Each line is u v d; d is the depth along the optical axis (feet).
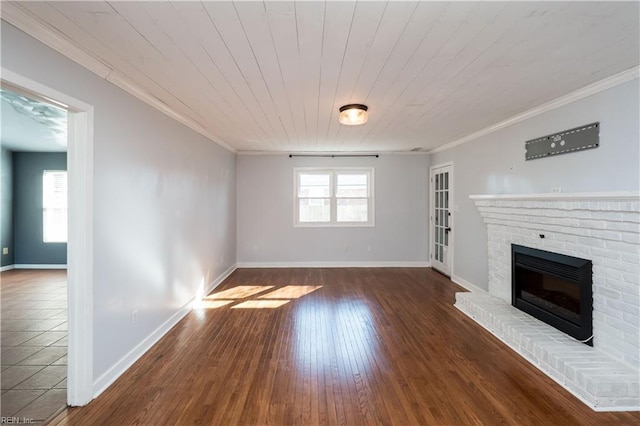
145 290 9.63
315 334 10.78
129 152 8.77
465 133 15.07
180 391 7.56
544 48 6.60
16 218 20.98
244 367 8.64
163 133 10.75
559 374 7.88
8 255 20.71
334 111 11.30
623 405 6.86
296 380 8.03
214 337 10.55
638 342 7.37
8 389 7.63
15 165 20.88
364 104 10.46
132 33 6.00
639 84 7.55
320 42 6.35
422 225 21.44
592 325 8.53
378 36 6.12
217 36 6.13
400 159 21.25
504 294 12.53
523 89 9.05
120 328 8.35
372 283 17.33
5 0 4.99
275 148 19.63
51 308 13.39
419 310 13.12
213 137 15.74
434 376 8.21
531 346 8.91
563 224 9.36
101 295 7.60
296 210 21.40
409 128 14.05
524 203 10.81
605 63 7.31
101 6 5.12
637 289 7.36
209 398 7.29
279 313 12.78
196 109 11.08
